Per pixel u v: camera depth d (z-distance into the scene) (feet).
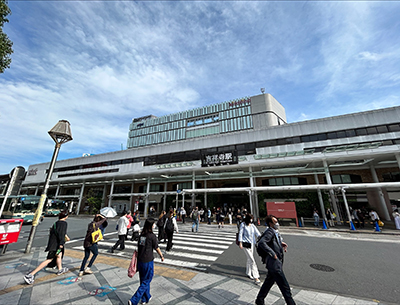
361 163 58.03
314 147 58.59
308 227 47.98
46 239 34.01
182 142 80.38
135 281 14.82
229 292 13.17
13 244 29.40
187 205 83.51
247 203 81.10
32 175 133.08
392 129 51.57
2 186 59.62
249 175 66.08
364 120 54.90
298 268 18.80
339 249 26.43
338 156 53.52
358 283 15.21
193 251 24.99
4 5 20.65
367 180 64.44
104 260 20.36
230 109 187.73
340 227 47.62
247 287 14.06
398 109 52.21
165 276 15.92
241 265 19.52
